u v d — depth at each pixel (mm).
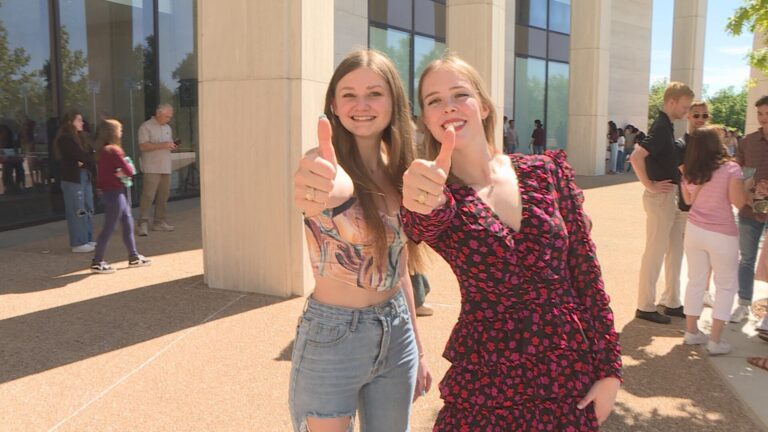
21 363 4094
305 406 2020
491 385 1714
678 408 3564
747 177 5359
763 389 3803
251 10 5371
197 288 5879
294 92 5406
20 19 9148
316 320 2010
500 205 1771
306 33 5402
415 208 1591
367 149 2090
